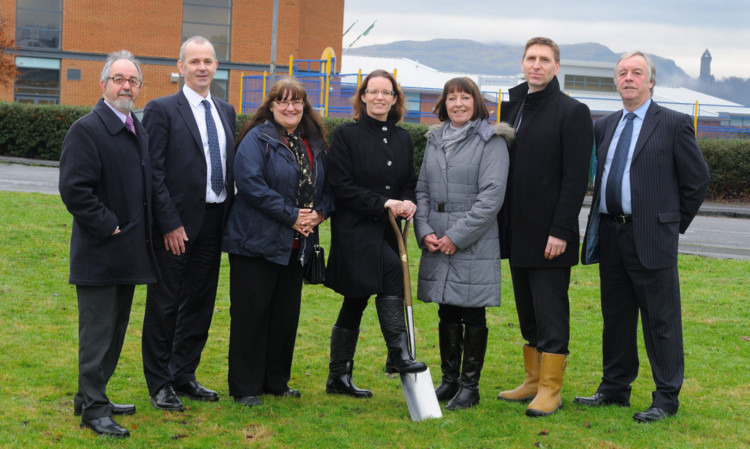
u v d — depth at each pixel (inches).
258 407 183.6
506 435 169.3
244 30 1302.9
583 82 1620.3
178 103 183.2
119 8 1266.0
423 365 179.8
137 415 175.5
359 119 193.9
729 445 165.2
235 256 186.9
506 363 231.0
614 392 193.6
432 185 191.6
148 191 168.9
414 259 359.3
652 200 182.7
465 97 189.3
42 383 194.2
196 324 192.2
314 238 191.3
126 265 163.6
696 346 251.4
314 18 1378.0
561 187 183.5
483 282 186.9
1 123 919.7
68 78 1262.3
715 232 547.5
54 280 303.3
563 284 187.5
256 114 191.8
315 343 243.9
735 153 798.5
